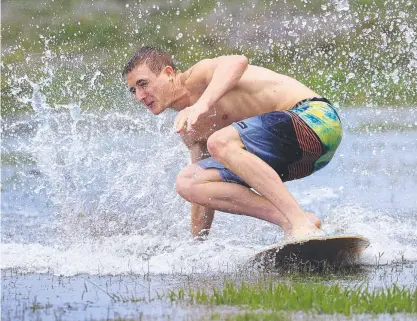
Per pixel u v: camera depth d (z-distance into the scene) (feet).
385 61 163.73
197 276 58.29
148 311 48.29
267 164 62.69
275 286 52.44
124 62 176.65
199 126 67.82
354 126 146.72
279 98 66.18
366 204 87.97
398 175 105.70
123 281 57.26
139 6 195.00
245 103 66.44
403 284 54.90
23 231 76.13
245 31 187.52
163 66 67.15
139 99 67.82
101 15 196.65
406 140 133.69
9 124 150.20
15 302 51.55
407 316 45.42
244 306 48.75
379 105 160.35
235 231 75.00
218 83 63.46
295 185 100.78
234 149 62.49
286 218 62.39
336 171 109.60
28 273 60.34
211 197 64.85
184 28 190.39
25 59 181.16
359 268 61.26
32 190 99.76
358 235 58.95
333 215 81.05
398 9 167.53
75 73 169.27
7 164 119.65
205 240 70.18
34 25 193.57
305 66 172.55
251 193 64.64
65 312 48.80
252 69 67.56
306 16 182.70
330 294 49.24
